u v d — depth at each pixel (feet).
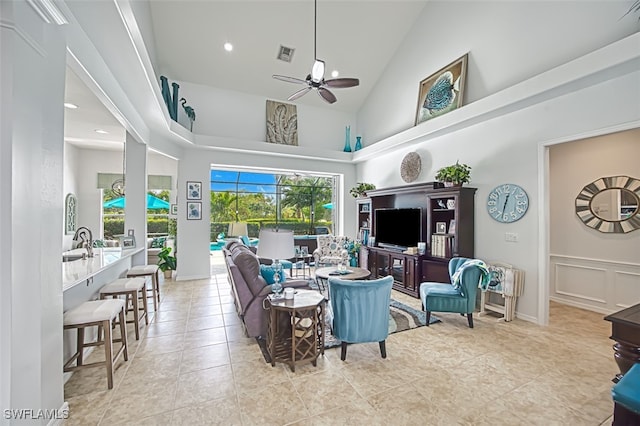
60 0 5.87
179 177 18.72
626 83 8.95
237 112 20.49
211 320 11.71
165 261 18.99
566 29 10.46
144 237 14.90
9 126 4.58
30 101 5.02
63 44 6.11
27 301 4.94
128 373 7.73
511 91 11.25
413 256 15.24
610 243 12.38
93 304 7.34
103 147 21.65
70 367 6.72
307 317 8.13
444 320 11.80
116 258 10.83
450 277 12.42
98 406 6.39
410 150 18.13
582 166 13.34
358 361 8.45
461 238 13.35
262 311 9.41
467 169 14.12
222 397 6.73
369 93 22.57
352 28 17.65
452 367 8.09
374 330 8.41
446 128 14.55
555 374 7.72
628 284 11.82
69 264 9.46
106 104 10.07
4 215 4.56
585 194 13.19
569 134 10.32
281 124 21.67
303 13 16.39
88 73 7.98
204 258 19.27
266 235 9.28
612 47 8.41
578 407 6.39
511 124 12.26
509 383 7.30
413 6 17.16
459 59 14.70
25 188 4.92
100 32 7.98
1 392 4.53
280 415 6.14
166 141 17.07
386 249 17.62
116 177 22.72
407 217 16.74
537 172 11.33
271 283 10.23
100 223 22.45
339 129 23.86
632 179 11.79
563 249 13.97
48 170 5.55
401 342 9.75
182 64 18.01
